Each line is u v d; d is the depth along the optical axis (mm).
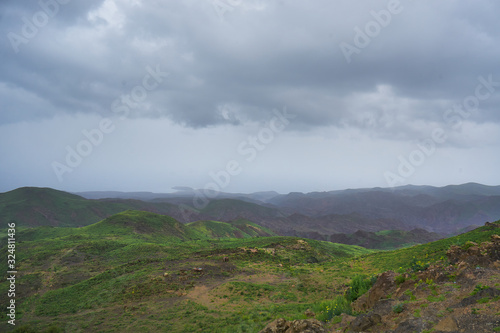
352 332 11992
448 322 9914
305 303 38281
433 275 15734
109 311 45812
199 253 86000
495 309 9969
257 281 54719
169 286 53344
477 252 16938
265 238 152750
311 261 85062
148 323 37312
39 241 131750
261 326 28984
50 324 41938
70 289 64000
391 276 17453
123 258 104062
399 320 11617
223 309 40188
